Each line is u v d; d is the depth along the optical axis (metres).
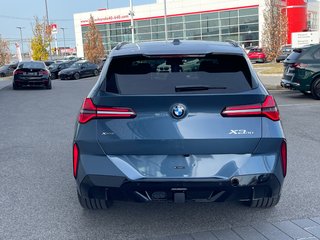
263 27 35.06
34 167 6.00
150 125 3.28
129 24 58.62
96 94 3.43
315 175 5.25
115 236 3.69
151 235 3.69
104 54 52.66
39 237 3.71
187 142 3.26
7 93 18.69
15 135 8.50
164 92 3.35
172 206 4.33
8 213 4.27
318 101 12.02
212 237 3.62
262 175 3.29
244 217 4.03
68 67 33.41
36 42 51.22
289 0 45.50
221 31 51.69
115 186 3.31
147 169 3.29
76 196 4.73
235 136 3.28
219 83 3.42
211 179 3.24
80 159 3.41
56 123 9.92
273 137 3.32
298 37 28.23
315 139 7.27
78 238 3.67
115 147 3.33
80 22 64.12
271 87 15.74
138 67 3.58
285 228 3.76
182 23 54.53
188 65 3.57
